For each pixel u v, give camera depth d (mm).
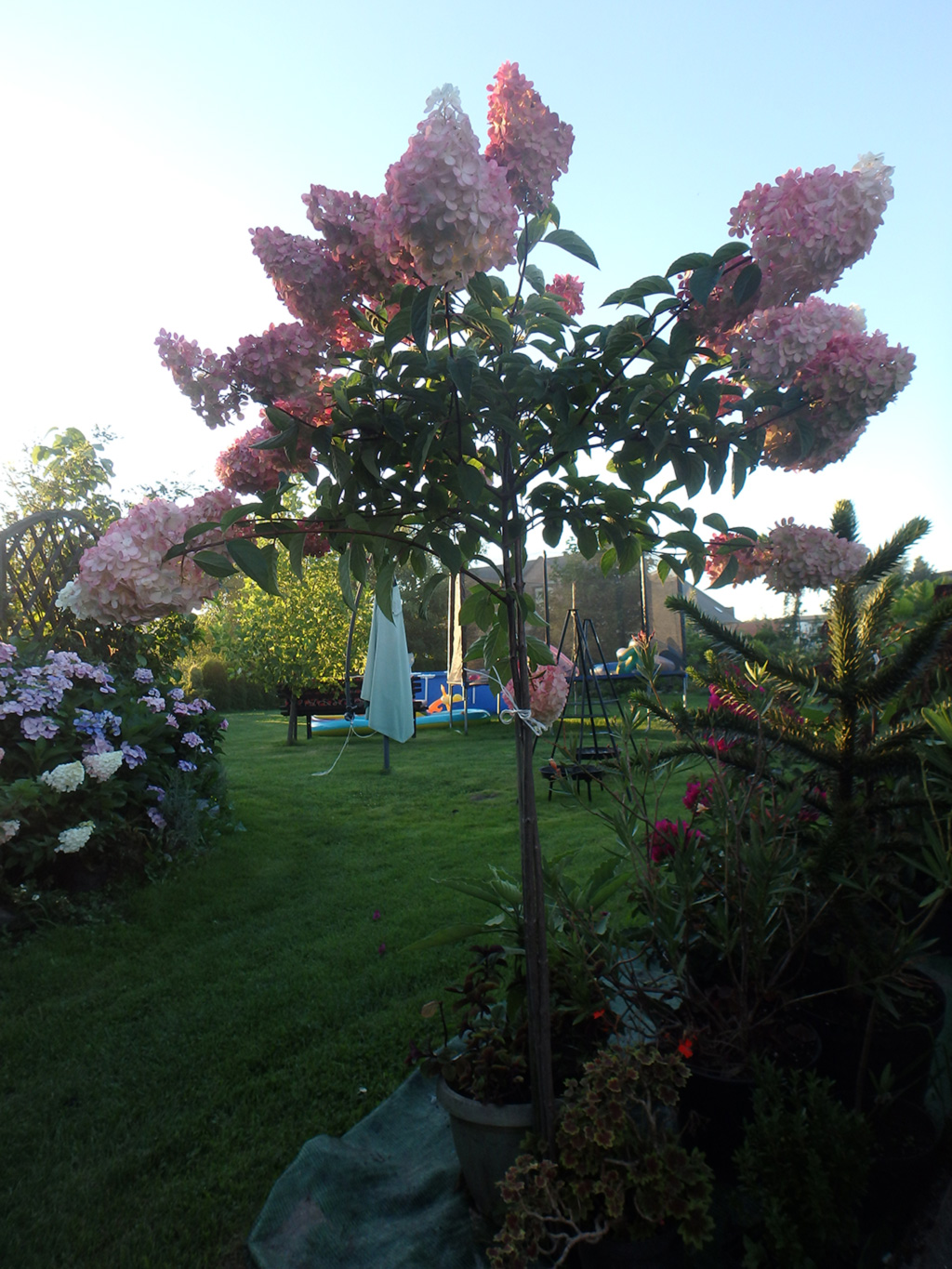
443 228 1154
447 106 1164
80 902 4035
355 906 4039
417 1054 1912
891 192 1265
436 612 17281
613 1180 1481
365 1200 1910
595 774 2332
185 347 1406
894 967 1767
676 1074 1673
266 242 1328
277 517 1533
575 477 1617
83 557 1434
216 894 4281
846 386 1348
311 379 1449
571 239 1410
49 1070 2568
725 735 2336
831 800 2064
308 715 12195
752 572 1738
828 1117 1513
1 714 4176
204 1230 1854
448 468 1537
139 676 5305
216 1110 2330
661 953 2182
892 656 2250
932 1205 1544
